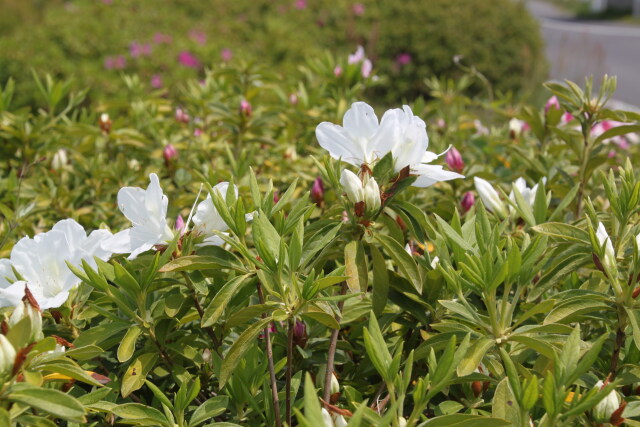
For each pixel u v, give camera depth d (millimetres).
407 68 5383
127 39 4633
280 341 979
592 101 1208
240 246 888
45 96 1597
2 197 1371
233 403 935
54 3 6520
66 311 953
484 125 2139
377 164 926
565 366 815
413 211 951
